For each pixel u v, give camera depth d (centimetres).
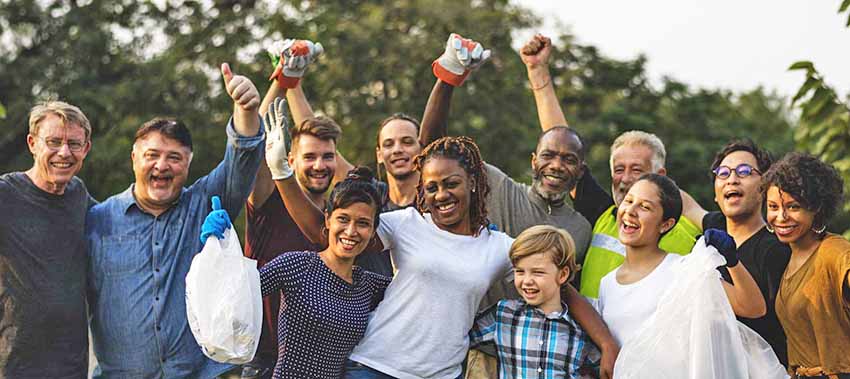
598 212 631
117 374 542
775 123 2761
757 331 557
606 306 548
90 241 550
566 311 544
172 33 1886
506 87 1827
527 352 539
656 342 518
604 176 1797
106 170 1655
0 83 1808
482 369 558
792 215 526
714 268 517
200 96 1756
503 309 548
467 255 540
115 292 543
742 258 569
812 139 827
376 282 547
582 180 633
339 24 1780
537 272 537
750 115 2914
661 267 541
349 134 1719
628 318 536
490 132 1762
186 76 1748
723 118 2262
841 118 796
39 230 532
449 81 629
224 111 1738
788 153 544
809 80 796
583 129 1925
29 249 529
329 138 621
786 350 553
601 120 1977
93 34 1823
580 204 634
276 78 628
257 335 503
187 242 554
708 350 511
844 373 522
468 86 1802
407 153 633
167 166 545
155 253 547
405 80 1747
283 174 536
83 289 546
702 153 1895
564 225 606
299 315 519
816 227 529
